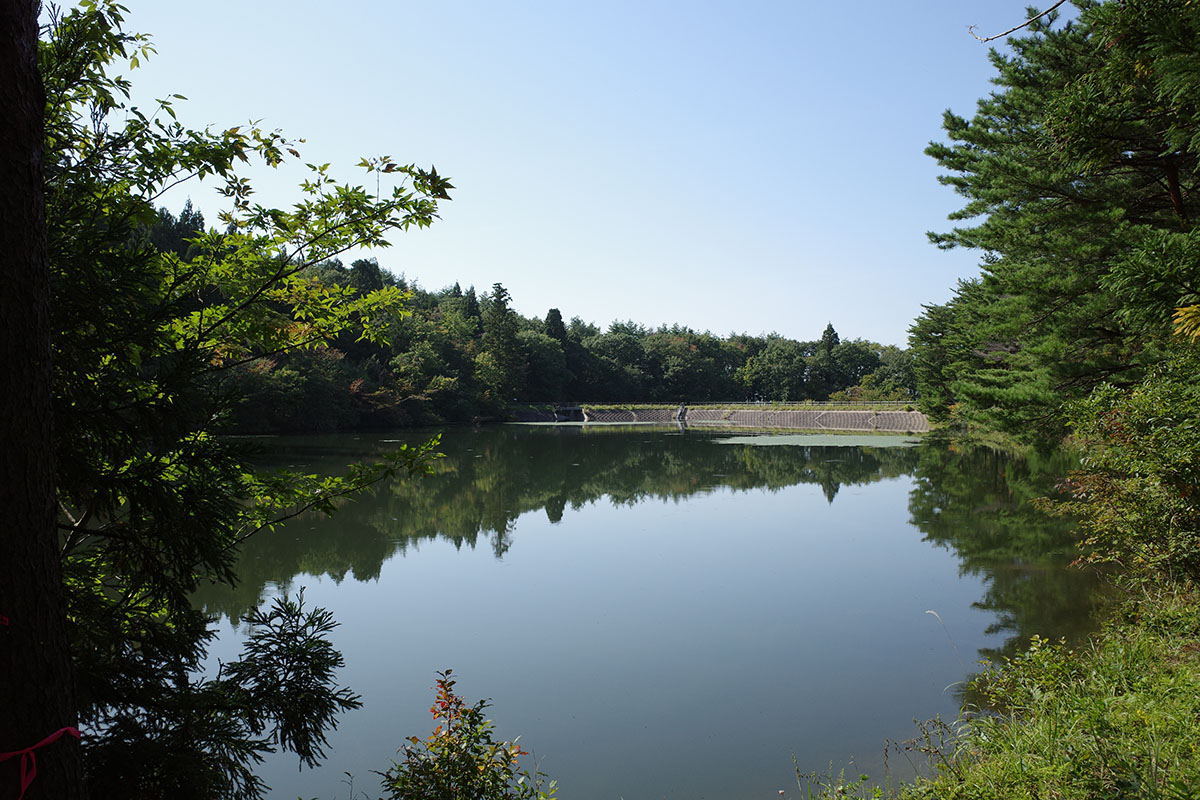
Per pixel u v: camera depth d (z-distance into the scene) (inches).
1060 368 460.1
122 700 117.8
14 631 75.1
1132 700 187.6
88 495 116.7
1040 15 133.6
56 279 108.3
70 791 80.0
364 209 155.1
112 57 135.2
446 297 3533.5
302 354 1612.9
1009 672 250.5
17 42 78.5
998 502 688.4
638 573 472.4
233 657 303.3
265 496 156.7
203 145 136.6
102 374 120.2
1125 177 437.7
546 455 1359.5
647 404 3024.1
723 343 3900.1
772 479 976.3
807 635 345.1
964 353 1195.9
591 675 299.6
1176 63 178.1
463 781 143.7
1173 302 177.5
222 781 121.3
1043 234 479.2
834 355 3346.5
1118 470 261.9
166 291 141.0
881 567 474.3
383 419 1955.0
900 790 187.3
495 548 552.4
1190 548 242.4
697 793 208.8
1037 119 449.7
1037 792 154.4
